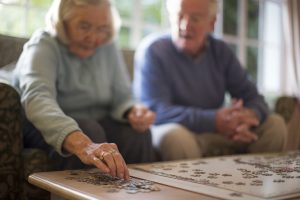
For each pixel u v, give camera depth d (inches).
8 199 42.3
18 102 43.1
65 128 38.3
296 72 103.4
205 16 66.4
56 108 41.5
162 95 65.9
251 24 115.6
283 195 28.8
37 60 46.6
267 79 120.3
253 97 71.9
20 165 42.9
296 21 102.9
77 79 52.5
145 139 52.7
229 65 73.5
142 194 29.0
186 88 68.9
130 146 51.8
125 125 54.4
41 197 43.0
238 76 73.3
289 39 104.4
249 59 115.5
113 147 35.9
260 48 118.0
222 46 73.2
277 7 121.3
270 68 120.7
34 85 43.6
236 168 40.3
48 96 43.3
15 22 65.2
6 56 47.4
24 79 45.0
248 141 63.8
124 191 29.8
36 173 37.7
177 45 68.6
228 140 65.0
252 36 116.0
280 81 120.2
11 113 42.6
